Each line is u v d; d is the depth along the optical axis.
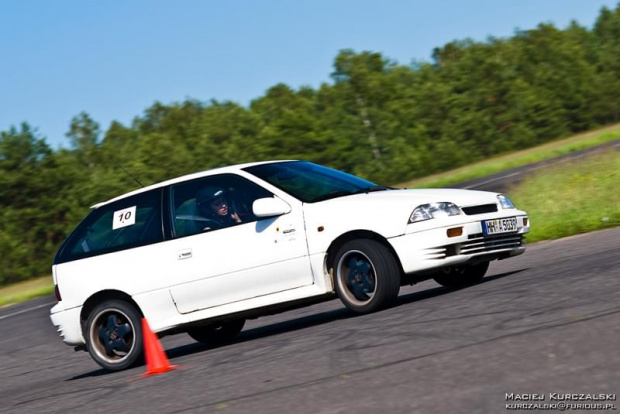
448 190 14.19
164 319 14.45
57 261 15.28
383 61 168.75
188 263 14.24
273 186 14.09
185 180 14.82
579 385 6.79
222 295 14.09
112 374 14.21
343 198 13.69
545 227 23.73
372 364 9.10
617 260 13.30
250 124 149.00
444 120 149.38
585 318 9.14
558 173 36.41
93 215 15.41
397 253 13.13
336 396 7.98
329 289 13.52
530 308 10.40
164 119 194.75
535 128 153.62
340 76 162.62
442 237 13.08
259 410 8.09
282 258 13.68
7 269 104.94
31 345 23.55
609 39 192.12
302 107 155.00
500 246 13.87
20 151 112.75
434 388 7.52
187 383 10.62
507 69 161.50
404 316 11.98
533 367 7.57
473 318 10.54
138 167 126.12
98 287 14.74
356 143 141.25
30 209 110.62
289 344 12.03
